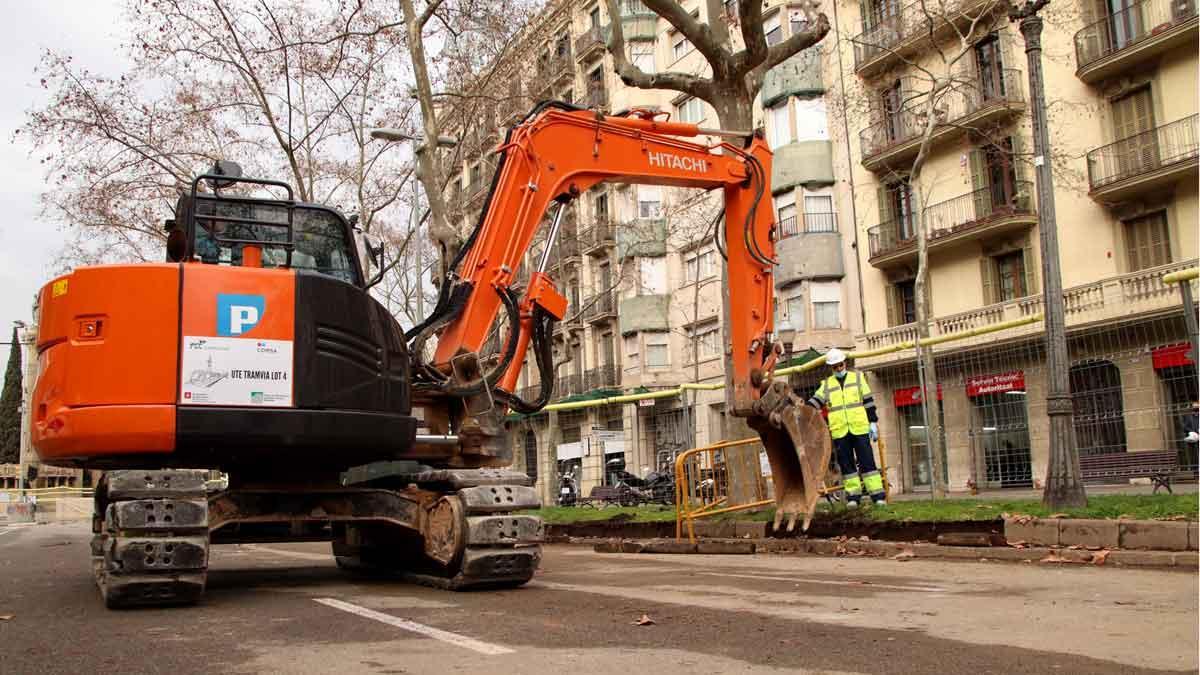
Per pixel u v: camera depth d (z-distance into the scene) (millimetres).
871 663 4441
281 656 4895
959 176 27172
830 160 30859
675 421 23672
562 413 40875
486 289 8906
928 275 28359
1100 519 9062
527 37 26969
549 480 38969
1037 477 20438
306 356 7328
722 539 12195
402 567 9547
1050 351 10516
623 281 37438
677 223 32094
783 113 31516
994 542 9742
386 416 7680
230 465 7762
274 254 8727
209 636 5656
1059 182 24391
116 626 6180
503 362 8898
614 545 13102
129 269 7055
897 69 28641
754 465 13734
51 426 6945
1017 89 25359
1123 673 4137
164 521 6949
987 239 26594
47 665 4848
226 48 24906
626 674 4273
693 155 10203
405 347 8102
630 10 37312
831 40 30641
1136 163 23109
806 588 7492
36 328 7676
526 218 9117
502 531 7711
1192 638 4895
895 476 26219
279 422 7172
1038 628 5312
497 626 5773
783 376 17219
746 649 4848
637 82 15258
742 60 14352
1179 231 22484
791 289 31016
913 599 6629
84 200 25969
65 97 24750
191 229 8430
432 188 20531
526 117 9430
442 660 4684
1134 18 23250
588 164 9547
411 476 8914
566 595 7402
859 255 30000
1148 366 16781
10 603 7844
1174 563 7910
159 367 6953
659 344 37312
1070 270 24750
